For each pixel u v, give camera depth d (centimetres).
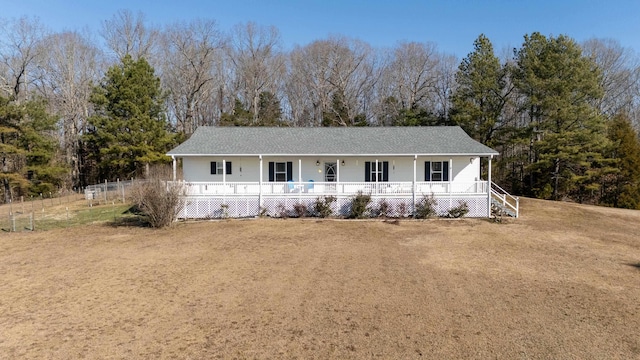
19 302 754
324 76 4509
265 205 1883
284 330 626
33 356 541
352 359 532
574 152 2733
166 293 806
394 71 4588
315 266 1021
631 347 574
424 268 1008
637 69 4356
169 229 1568
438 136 2230
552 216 1944
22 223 1709
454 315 691
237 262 1059
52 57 3681
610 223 1798
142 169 3141
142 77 2973
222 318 675
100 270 977
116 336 604
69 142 3647
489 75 3241
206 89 4309
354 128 2380
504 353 553
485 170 3444
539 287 855
